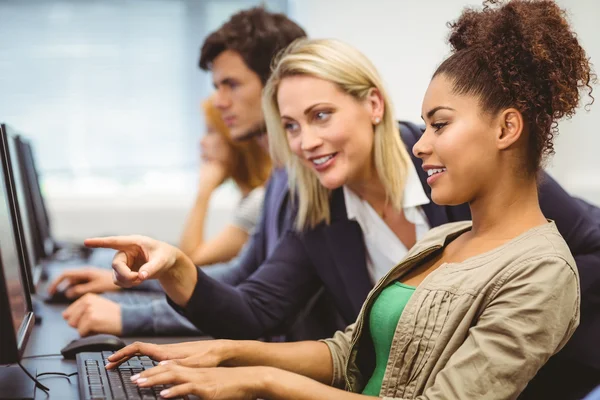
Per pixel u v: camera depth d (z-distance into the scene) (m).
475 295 1.53
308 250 2.35
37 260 3.31
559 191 2.12
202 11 5.77
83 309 2.39
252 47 3.03
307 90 2.16
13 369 1.90
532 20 1.59
